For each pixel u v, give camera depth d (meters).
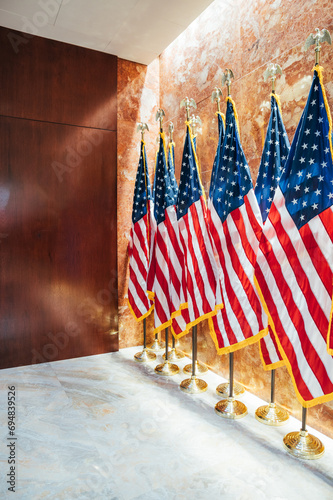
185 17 4.02
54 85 4.52
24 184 4.38
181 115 4.73
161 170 4.07
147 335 5.23
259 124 3.48
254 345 3.61
